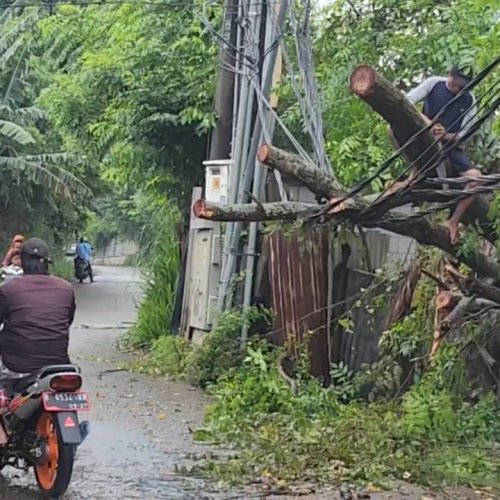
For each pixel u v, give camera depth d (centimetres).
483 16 1236
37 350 731
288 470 817
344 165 1239
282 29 1265
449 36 1226
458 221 817
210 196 1455
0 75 2802
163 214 1947
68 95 1778
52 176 2805
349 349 1295
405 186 737
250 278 1386
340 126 1330
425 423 951
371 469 810
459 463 846
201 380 1323
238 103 1426
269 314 1366
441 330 938
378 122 1236
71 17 1898
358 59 1323
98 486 766
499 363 1036
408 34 1338
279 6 1302
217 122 1549
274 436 930
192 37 1653
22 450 738
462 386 1038
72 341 1822
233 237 1407
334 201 753
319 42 1405
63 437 688
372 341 1259
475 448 900
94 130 1712
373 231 1304
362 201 761
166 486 771
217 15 1636
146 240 2402
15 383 733
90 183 3114
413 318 1084
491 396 1013
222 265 1434
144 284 2016
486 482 805
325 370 1301
